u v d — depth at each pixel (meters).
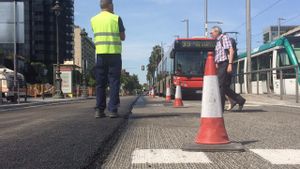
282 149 6.34
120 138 7.54
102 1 10.74
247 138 7.40
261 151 6.18
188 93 27.95
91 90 74.94
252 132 8.16
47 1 129.50
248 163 5.43
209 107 6.33
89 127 9.09
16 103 26.19
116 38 10.67
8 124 10.59
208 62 6.43
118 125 9.38
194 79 27.78
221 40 12.34
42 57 127.88
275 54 28.23
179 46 27.95
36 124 10.31
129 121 10.34
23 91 33.50
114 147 6.62
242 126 9.12
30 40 126.94
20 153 6.19
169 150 6.30
